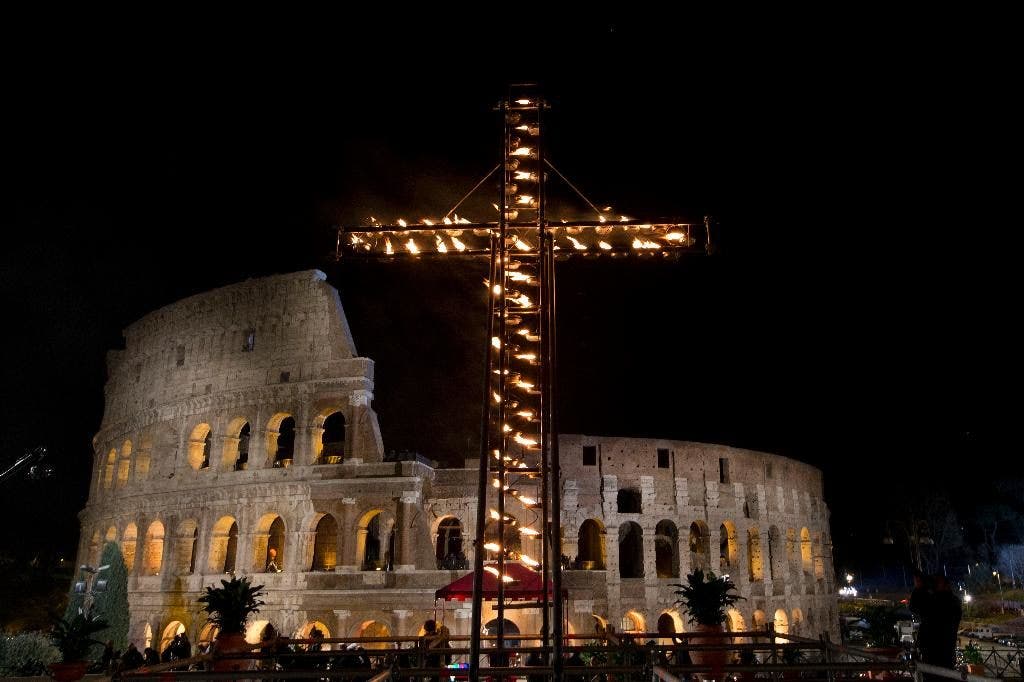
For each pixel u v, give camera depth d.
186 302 69.75
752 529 78.06
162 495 65.56
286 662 28.92
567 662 27.16
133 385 73.44
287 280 64.56
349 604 54.84
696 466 74.88
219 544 61.66
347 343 61.25
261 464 61.22
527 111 21.03
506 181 20.62
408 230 20.91
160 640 60.66
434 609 50.62
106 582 56.94
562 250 21.28
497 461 20.52
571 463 69.94
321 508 57.78
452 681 20.73
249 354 64.50
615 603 66.88
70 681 23.28
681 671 16.22
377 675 14.49
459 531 65.56
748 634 23.97
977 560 127.56
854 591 135.38
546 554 18.83
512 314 22.06
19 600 88.19
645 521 70.56
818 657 33.53
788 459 86.75
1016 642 59.66
